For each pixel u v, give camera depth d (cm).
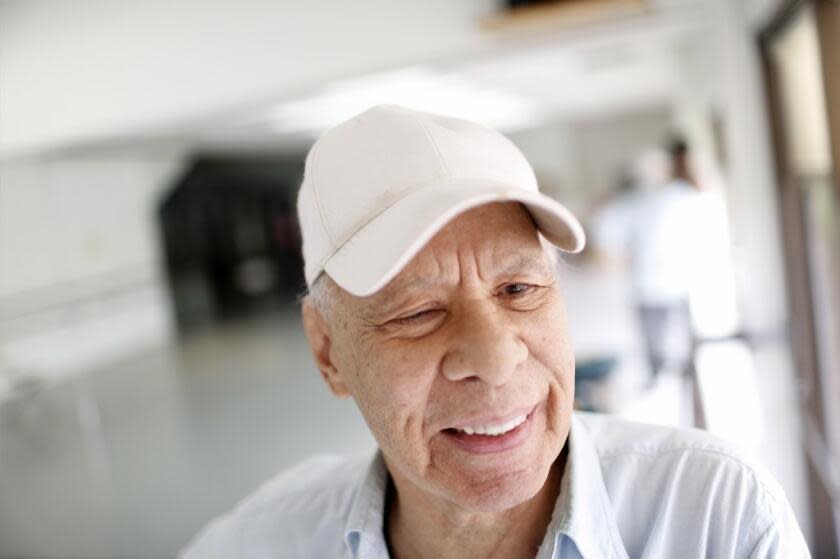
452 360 71
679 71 734
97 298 828
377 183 77
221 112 530
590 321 689
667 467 84
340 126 84
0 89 503
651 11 420
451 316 73
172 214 1127
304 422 511
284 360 732
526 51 461
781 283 403
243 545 100
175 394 650
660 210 430
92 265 827
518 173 81
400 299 73
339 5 448
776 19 336
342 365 82
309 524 98
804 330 325
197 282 1184
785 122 377
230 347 839
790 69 356
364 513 89
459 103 803
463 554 86
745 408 366
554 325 77
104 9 479
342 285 74
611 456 87
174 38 474
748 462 82
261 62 465
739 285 449
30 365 729
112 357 842
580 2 391
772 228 404
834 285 279
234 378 681
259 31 461
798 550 80
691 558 81
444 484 75
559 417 77
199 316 1109
